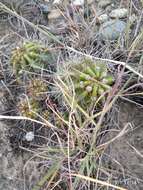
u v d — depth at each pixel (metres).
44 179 0.32
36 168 0.34
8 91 0.38
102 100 0.34
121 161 0.33
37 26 0.40
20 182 0.34
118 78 0.33
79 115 0.34
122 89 0.34
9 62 0.38
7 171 0.34
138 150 0.34
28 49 0.37
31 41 0.39
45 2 0.45
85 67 0.35
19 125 0.36
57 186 0.33
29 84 0.37
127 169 0.33
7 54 0.40
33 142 0.35
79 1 0.44
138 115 0.36
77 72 0.35
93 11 0.43
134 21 0.41
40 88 0.36
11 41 0.41
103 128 0.35
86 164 0.32
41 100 0.36
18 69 0.37
